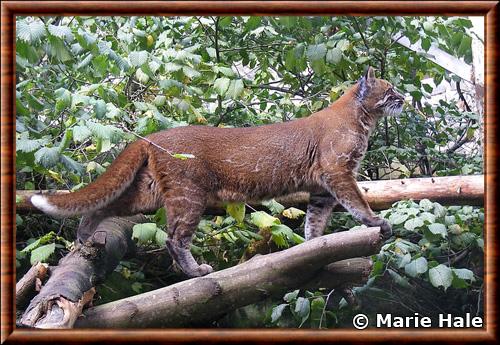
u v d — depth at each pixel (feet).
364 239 11.71
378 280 13.00
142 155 13.66
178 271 15.21
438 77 19.22
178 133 13.92
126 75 16.99
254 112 17.93
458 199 14.14
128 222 14.47
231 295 11.65
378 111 14.99
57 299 10.18
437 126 18.94
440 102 19.16
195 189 13.67
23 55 13.41
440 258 13.93
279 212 14.69
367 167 17.93
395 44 18.54
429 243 13.48
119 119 15.30
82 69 15.21
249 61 19.04
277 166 14.30
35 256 12.05
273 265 11.75
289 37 18.04
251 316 13.08
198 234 14.87
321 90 18.57
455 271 11.98
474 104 18.47
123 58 15.07
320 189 14.88
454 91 22.29
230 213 14.49
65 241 13.62
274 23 17.47
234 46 18.54
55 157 12.30
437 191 14.17
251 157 14.17
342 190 14.28
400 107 15.21
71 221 15.33
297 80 18.89
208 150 13.94
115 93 14.67
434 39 17.88
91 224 13.76
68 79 16.63
